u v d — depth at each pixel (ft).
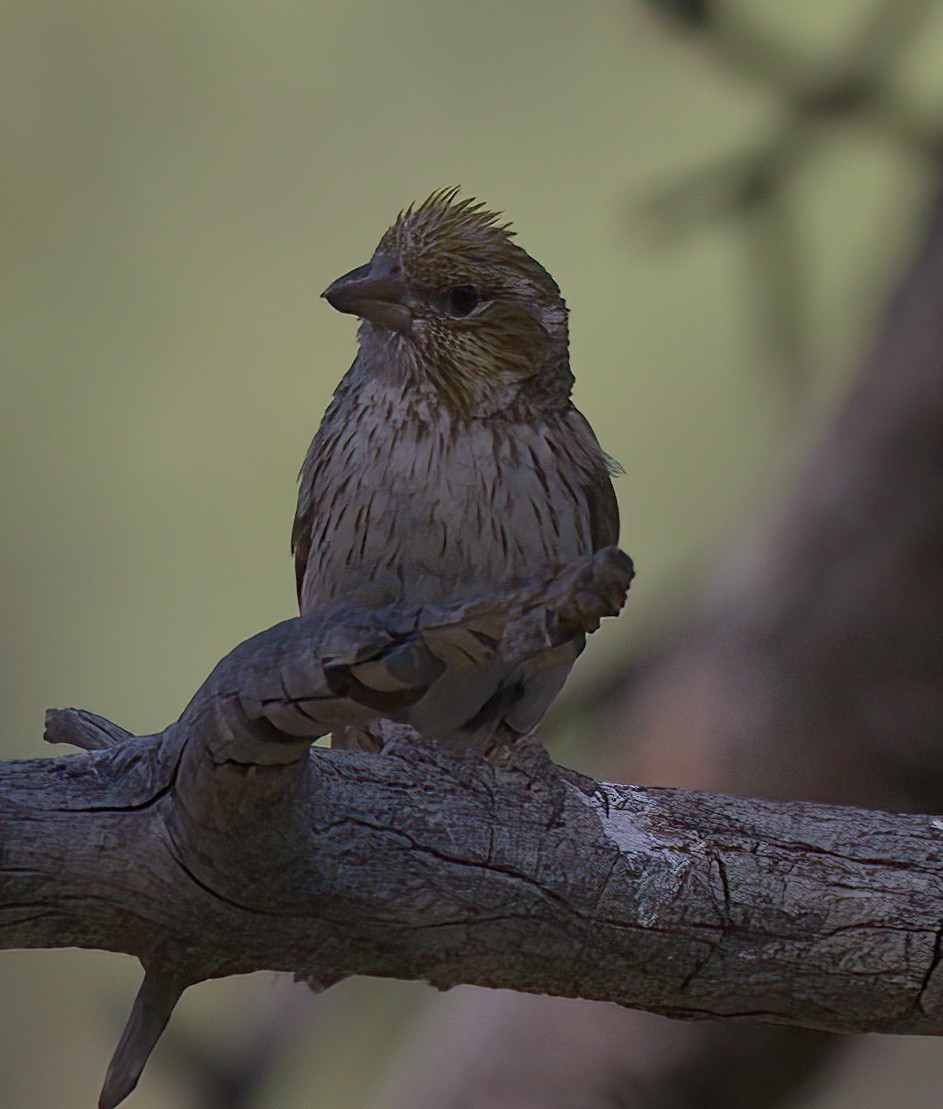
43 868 18.24
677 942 20.63
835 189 47.85
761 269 35.32
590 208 55.06
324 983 21.16
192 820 18.12
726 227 35.40
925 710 34.19
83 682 56.24
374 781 19.93
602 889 20.33
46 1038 52.54
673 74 55.16
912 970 20.93
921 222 35.58
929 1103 45.39
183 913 18.69
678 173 35.06
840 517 34.81
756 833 21.21
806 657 34.96
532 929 20.15
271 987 35.55
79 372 56.95
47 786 18.47
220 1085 35.09
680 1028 32.99
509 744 20.83
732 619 35.76
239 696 16.93
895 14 34.37
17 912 18.33
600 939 20.42
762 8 43.70
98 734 21.04
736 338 53.47
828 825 21.48
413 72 57.67
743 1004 21.17
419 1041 36.52
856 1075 45.52
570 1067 33.50
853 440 34.99
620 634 52.19
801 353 35.60
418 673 16.28
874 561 34.40
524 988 20.75
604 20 55.67
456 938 19.93
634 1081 33.22
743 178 34.78
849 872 21.09
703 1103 33.40
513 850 20.11
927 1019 21.24
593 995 20.94
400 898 19.51
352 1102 38.32
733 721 35.14
